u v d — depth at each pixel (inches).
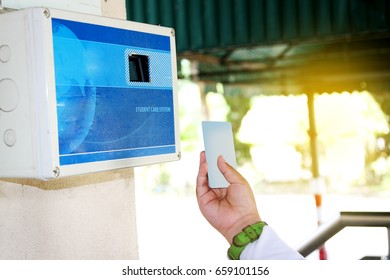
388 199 435.8
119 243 78.3
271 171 916.6
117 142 59.4
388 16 389.1
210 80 536.1
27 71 52.8
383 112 926.4
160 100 65.7
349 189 776.3
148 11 415.2
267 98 936.3
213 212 56.1
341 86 574.9
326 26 399.9
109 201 77.2
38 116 52.5
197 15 414.3
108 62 58.8
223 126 58.8
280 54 505.0
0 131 54.8
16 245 63.1
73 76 54.7
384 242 206.2
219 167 56.6
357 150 932.0
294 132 937.5
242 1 410.0
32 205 65.6
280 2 405.7
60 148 53.1
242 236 54.1
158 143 65.1
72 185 71.4
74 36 55.1
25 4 61.9
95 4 73.4
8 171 54.5
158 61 65.6
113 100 59.1
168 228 299.1
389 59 520.4
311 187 597.6
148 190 830.5
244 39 410.6
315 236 73.0
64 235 69.7
